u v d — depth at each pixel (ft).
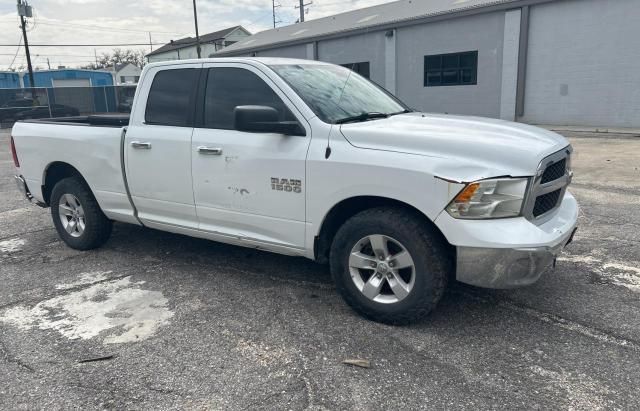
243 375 10.02
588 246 16.72
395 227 11.10
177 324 12.20
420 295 11.18
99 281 15.02
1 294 14.26
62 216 17.99
